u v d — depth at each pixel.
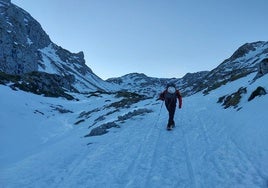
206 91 53.41
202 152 11.96
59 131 38.19
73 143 17.33
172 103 17.31
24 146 29.30
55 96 75.00
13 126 35.12
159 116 23.55
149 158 11.91
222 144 12.59
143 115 24.80
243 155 10.62
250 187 8.05
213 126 16.81
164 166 10.77
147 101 50.59
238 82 38.16
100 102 72.62
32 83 78.06
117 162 11.77
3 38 124.75
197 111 24.91
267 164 9.26
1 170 13.69
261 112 14.83
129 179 9.81
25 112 44.50
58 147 17.73
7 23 160.62
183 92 121.50
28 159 15.77
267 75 21.64
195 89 99.38
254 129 12.79
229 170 9.52
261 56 112.50
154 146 13.71
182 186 8.84
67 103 67.62
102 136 17.70
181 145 13.48
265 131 11.86
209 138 14.09
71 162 12.72
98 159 12.41
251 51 136.50
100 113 45.38
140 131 17.72
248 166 9.53
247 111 16.73
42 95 70.69
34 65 153.38
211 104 28.17
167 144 13.89
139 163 11.38
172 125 17.34
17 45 137.62
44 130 38.09
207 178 9.20
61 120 46.47
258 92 18.72
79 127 36.62
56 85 96.75
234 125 15.23
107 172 10.68
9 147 27.55
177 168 10.44
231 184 8.47
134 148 13.70
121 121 22.23
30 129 36.66
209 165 10.30
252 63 106.62
